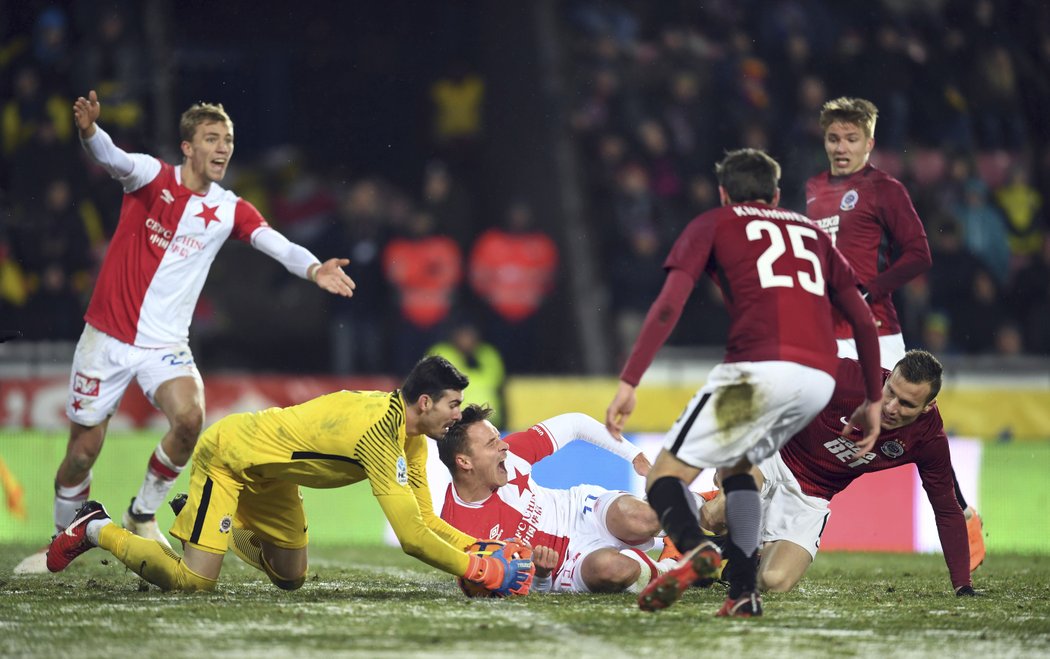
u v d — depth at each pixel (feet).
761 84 177.58
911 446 63.21
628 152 173.58
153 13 174.09
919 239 73.20
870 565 85.05
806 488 65.41
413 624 48.75
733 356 49.57
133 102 164.96
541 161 179.01
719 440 48.98
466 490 64.08
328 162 192.54
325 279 68.90
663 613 52.60
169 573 59.57
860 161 75.46
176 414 68.18
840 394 63.21
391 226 156.25
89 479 72.08
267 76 193.26
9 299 142.41
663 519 48.98
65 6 165.37
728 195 52.75
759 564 64.95
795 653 42.34
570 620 50.06
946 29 182.80
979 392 128.67
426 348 150.51
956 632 48.06
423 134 194.18
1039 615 53.98
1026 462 109.09
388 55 196.13
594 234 171.32
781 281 49.55
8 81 156.66
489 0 193.47
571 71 183.73
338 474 58.03
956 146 174.91
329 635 45.78
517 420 123.24
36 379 120.16
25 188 146.92
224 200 70.64
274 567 61.62
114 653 42.04
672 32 183.42
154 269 69.10
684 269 50.06
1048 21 185.47
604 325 164.86
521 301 155.02
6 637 45.47
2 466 103.35
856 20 181.98
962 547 63.98
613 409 49.47
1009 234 167.53
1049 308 161.48
